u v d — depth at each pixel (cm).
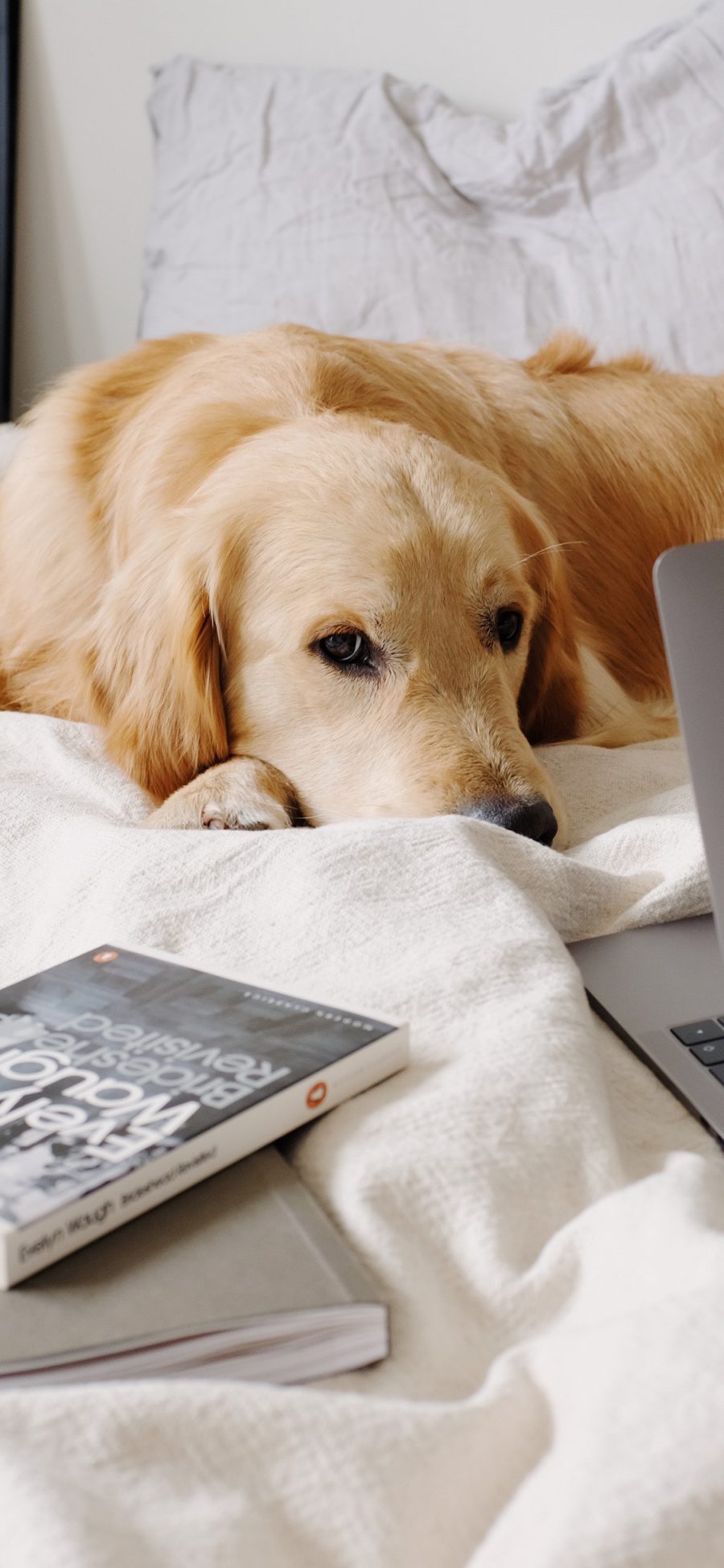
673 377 193
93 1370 52
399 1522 46
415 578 137
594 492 187
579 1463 46
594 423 189
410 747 133
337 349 171
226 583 144
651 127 202
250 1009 76
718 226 192
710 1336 49
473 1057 72
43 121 263
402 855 94
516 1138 66
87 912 96
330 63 255
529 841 104
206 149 216
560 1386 50
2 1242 55
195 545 145
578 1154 67
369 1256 60
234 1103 65
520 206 202
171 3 255
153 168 260
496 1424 50
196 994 78
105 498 166
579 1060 72
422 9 252
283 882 94
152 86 247
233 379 165
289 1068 68
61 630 165
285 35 255
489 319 194
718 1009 88
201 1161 62
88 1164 60
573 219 201
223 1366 54
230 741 149
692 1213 59
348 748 138
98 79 260
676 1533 43
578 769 150
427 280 195
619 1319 52
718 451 193
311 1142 68
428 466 146
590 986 92
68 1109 65
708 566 74
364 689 138
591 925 104
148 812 139
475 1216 62
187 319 204
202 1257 57
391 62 255
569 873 103
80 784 139
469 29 253
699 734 73
